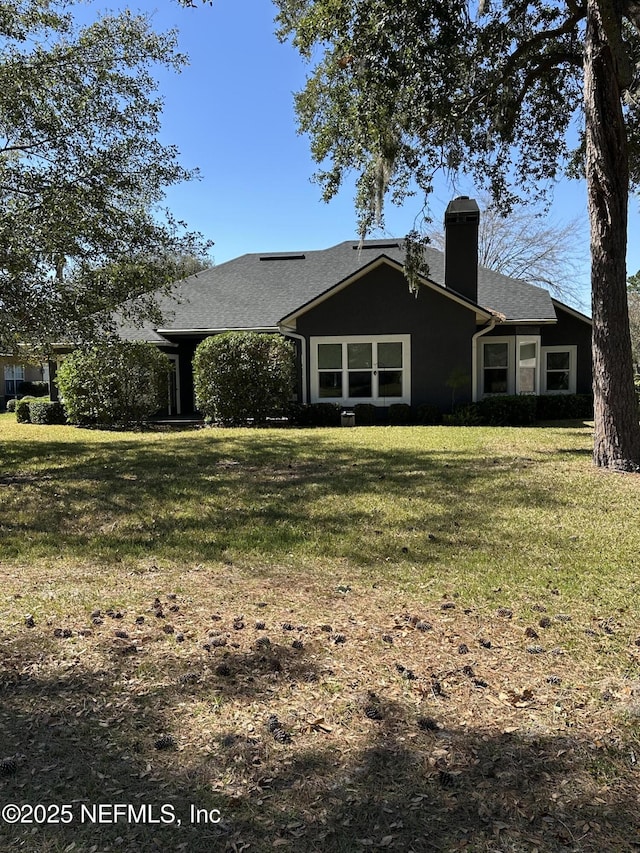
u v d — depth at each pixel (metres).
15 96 8.26
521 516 5.74
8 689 2.67
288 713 2.47
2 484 7.83
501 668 2.86
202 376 15.61
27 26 8.43
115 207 9.22
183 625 3.37
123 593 3.88
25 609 3.60
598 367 8.34
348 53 8.88
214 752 2.21
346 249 21.55
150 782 2.05
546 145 12.45
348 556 4.61
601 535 5.06
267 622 3.40
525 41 10.16
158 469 8.87
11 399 30.98
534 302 17.48
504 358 17.31
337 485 7.39
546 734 2.32
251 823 1.85
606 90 7.92
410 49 8.72
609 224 8.04
